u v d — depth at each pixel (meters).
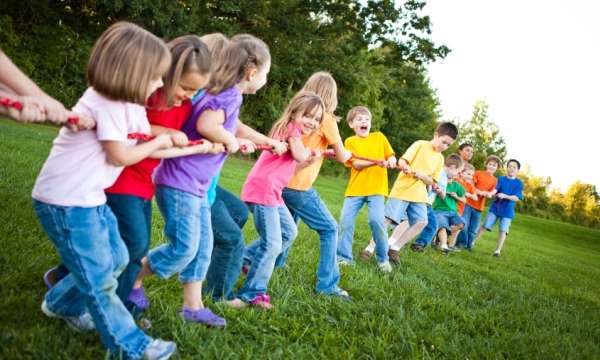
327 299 3.64
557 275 7.87
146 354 2.26
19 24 22.09
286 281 3.88
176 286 3.31
